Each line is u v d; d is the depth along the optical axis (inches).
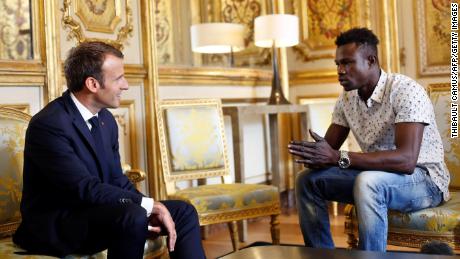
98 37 121.7
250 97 166.1
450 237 78.5
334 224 147.5
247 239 135.3
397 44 172.6
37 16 106.4
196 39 150.3
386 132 86.5
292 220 156.4
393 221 82.5
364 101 88.4
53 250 69.9
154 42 133.0
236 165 139.1
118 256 68.4
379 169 80.4
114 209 69.1
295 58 184.5
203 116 122.7
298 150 83.0
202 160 120.0
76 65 74.0
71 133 72.1
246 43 177.9
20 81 101.6
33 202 72.8
